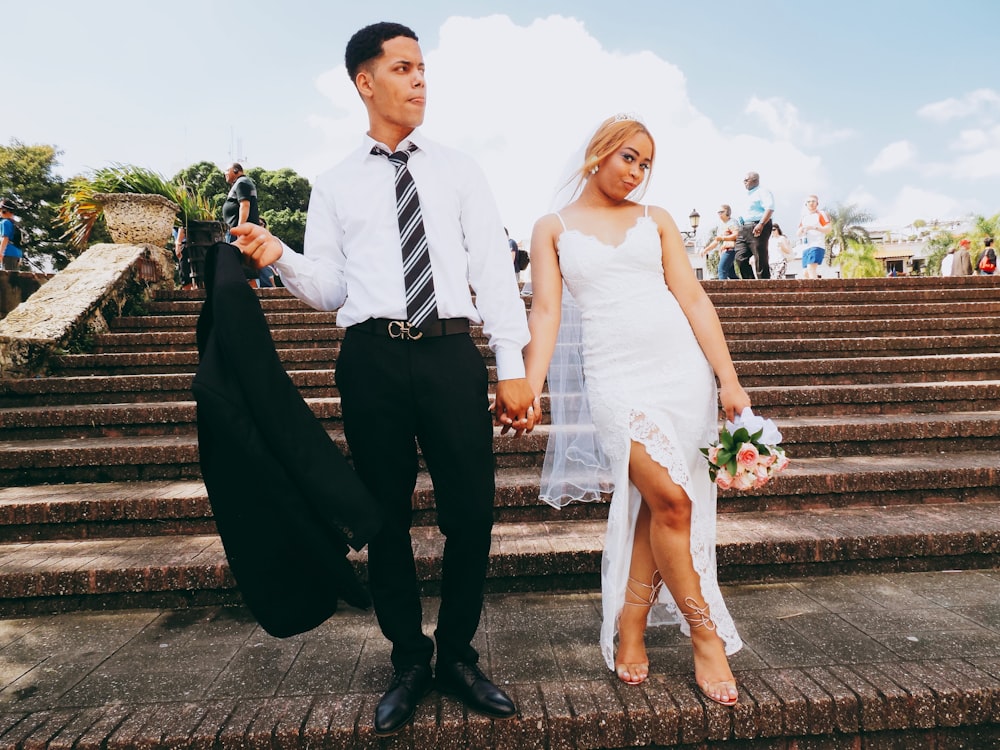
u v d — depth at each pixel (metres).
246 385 1.53
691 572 1.89
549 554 2.64
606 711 1.77
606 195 2.06
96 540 2.99
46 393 4.34
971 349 5.31
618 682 1.92
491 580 2.65
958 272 14.03
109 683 1.99
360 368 1.71
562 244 2.03
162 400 4.38
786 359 5.09
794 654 2.05
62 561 2.67
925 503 3.23
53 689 1.96
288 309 5.92
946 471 3.21
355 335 1.74
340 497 1.58
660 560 1.90
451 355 1.72
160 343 5.16
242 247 1.69
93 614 2.54
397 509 1.80
